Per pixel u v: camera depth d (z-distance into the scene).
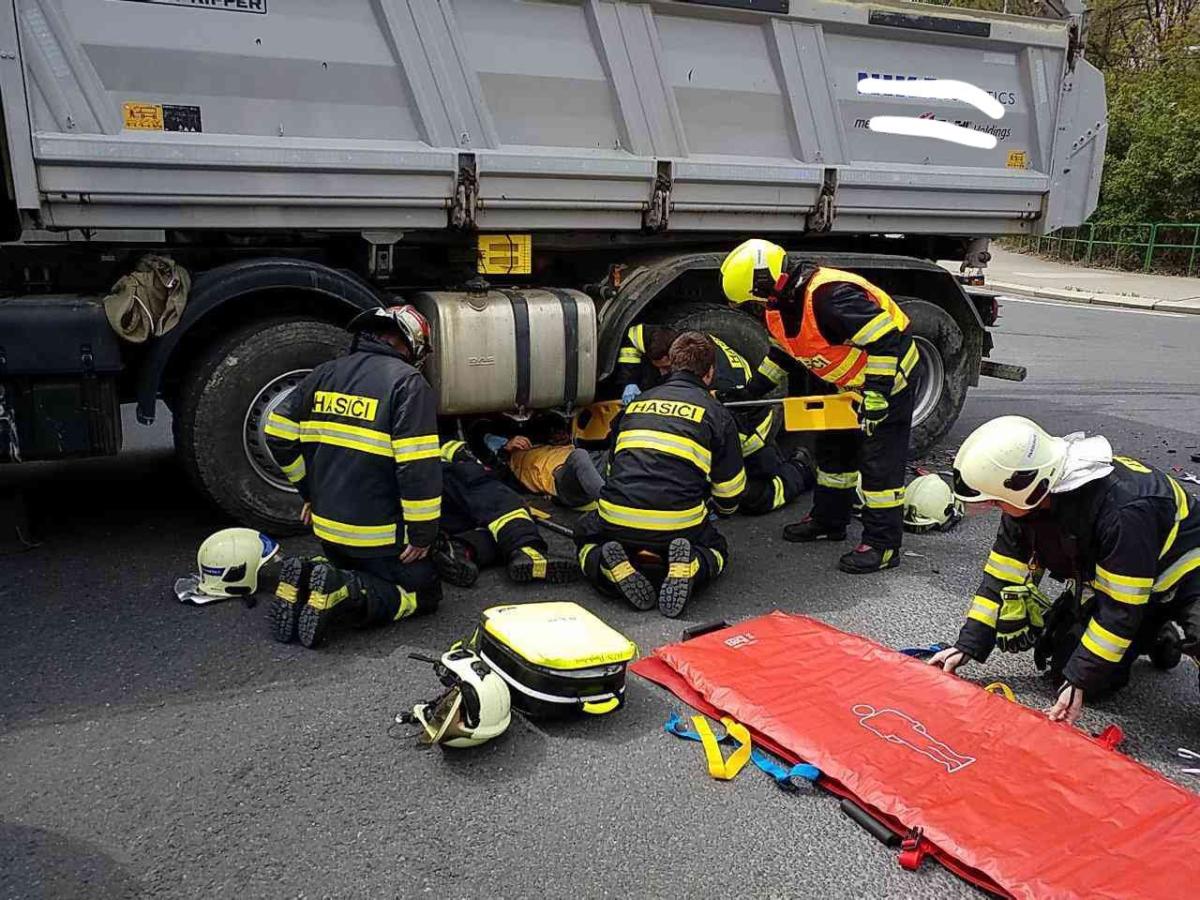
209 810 2.74
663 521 4.13
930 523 5.27
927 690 3.30
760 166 5.53
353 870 2.52
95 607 4.02
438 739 2.96
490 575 4.46
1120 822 2.65
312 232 4.92
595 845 2.64
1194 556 3.20
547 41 4.95
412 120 4.70
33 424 4.18
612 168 5.12
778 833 2.72
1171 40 26.22
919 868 2.58
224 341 4.54
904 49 5.92
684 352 4.34
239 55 4.29
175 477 5.89
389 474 3.73
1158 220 22.03
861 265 6.11
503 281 5.71
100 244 4.67
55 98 3.98
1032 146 6.54
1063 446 3.04
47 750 3.01
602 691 3.24
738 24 5.40
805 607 4.25
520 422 5.39
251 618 3.94
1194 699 3.56
